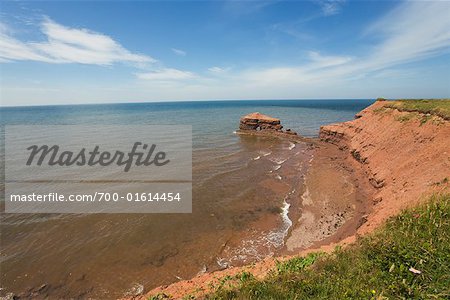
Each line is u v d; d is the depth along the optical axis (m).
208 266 12.37
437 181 11.99
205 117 97.69
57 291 10.75
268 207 18.64
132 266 12.30
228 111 138.12
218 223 16.38
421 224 6.91
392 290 4.98
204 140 46.75
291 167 29.03
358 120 37.00
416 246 5.88
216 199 20.00
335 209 17.75
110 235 14.81
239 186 22.83
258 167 28.95
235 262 12.62
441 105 22.00
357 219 15.74
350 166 27.33
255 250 13.58
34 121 83.88
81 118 97.62
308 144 42.50
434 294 4.61
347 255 7.03
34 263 12.35
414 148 19.16
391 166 19.75
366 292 5.09
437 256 5.46
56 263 12.39
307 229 15.44
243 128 59.59
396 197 13.95
